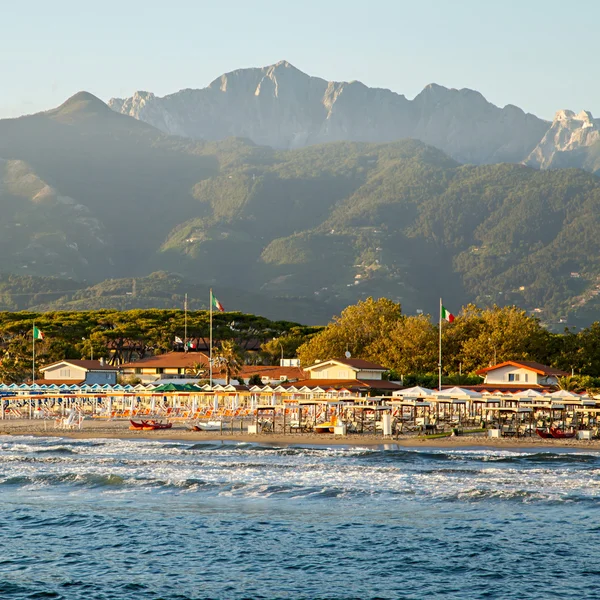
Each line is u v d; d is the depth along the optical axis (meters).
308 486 159.75
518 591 102.31
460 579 106.94
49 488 166.50
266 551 119.75
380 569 111.12
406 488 157.25
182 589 105.50
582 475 168.88
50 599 103.00
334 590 103.94
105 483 169.12
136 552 120.62
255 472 177.00
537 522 131.62
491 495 149.00
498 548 118.62
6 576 111.44
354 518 136.25
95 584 107.75
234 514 140.88
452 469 176.75
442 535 125.50
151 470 182.00
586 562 112.06
